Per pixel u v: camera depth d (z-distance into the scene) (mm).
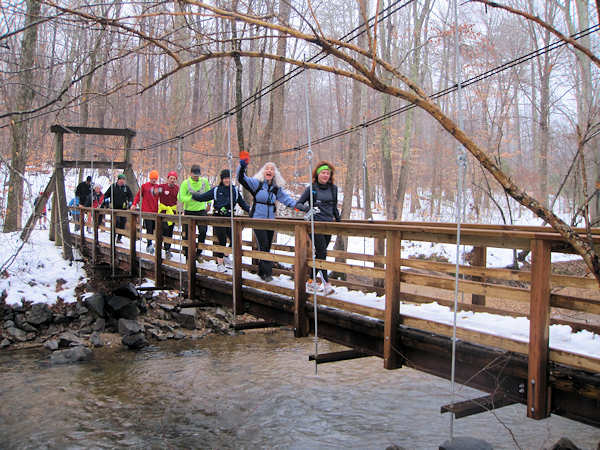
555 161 21891
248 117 26047
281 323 5918
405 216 25438
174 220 8109
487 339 3529
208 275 7273
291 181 25031
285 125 33656
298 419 7055
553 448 5250
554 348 3186
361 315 4742
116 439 6441
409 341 4164
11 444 6254
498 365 3455
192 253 7547
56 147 13664
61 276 12328
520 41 18438
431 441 6277
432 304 5078
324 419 7043
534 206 2846
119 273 11695
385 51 17281
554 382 3166
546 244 3131
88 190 14258
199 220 7336
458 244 3162
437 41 17234
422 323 4035
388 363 4227
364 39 16844
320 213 6141
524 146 29453
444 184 28500
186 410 7379
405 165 18641
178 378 8719
